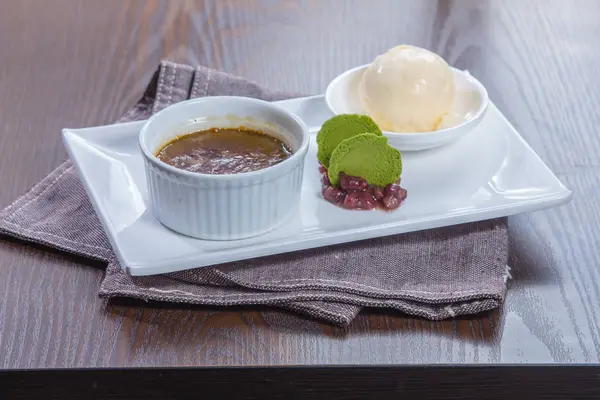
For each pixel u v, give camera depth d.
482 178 0.90
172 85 0.99
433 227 0.86
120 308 0.82
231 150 0.87
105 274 0.84
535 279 0.85
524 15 1.17
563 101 1.03
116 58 1.08
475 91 0.96
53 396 0.79
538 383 0.80
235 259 0.83
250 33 1.13
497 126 0.94
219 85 0.99
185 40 1.12
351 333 0.81
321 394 0.80
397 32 1.14
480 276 0.84
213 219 0.83
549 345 0.80
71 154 0.90
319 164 0.91
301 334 0.81
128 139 0.91
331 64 1.09
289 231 0.85
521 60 1.09
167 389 0.79
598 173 0.94
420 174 0.90
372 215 0.86
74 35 1.11
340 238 0.84
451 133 0.91
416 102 0.93
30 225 0.86
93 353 0.79
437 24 1.16
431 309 0.82
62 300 0.82
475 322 0.82
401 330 0.81
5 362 0.78
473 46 1.12
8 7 1.15
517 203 0.87
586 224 0.89
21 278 0.83
